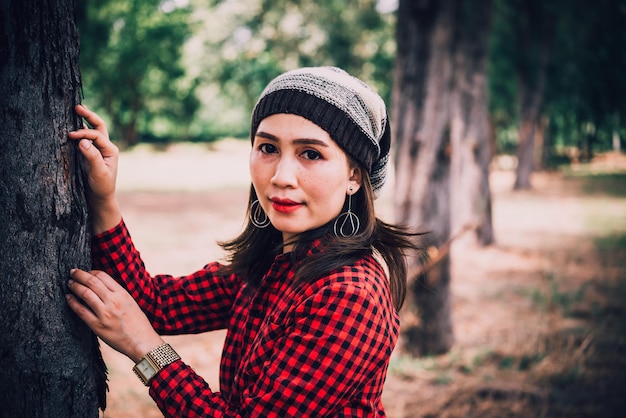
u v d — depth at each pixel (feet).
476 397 15.03
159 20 107.55
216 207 53.67
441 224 17.56
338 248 4.89
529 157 70.69
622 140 57.52
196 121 157.17
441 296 17.83
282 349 4.61
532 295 25.45
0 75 4.91
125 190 67.41
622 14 39.58
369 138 5.07
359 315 4.58
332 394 4.52
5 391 5.00
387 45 74.18
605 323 20.76
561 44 51.37
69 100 5.20
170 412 4.80
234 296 6.09
